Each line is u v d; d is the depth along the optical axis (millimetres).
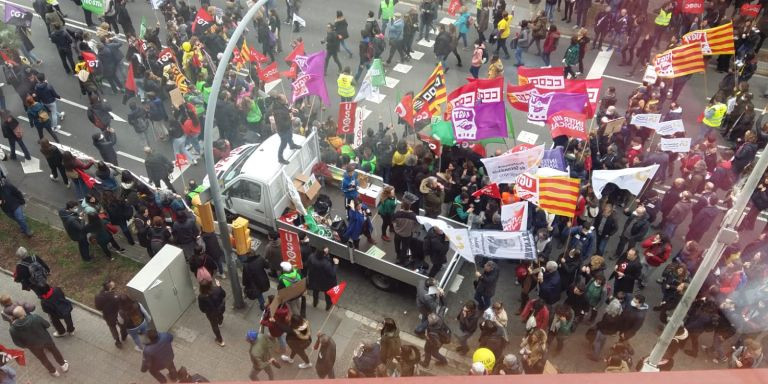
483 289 12609
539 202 12570
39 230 15703
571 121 14203
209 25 21469
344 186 14445
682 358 12383
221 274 14523
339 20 21438
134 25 25172
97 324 13250
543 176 12508
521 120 20062
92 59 19219
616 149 15742
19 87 18594
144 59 20062
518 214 12664
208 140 10898
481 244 12484
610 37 23516
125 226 14992
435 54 22297
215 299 12031
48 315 12945
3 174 14852
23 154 18250
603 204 14352
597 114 17984
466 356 12656
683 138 14891
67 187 17062
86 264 14773
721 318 11867
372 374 10406
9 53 19578
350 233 13609
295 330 11234
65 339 12867
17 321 10938
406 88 21609
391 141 16594
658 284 14203
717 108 16188
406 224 13086
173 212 13836
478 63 20781
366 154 15844
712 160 15844
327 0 27000
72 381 12078
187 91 18188
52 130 18422
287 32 24734
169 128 17125
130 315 11547
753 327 11648
